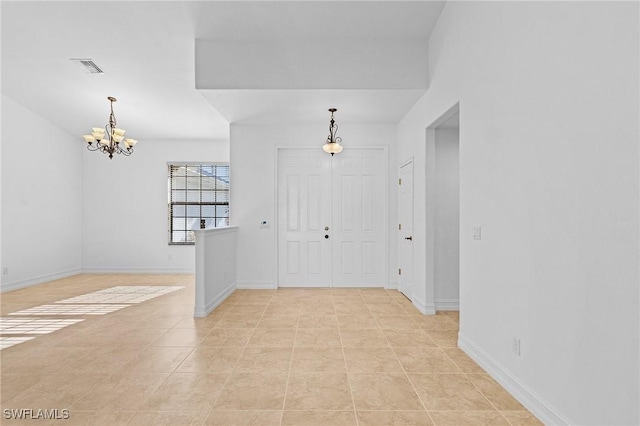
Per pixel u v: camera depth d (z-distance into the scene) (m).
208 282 4.45
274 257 5.81
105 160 7.47
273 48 4.19
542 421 2.06
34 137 6.26
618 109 1.55
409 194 5.08
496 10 2.57
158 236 7.48
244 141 5.81
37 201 6.34
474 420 2.10
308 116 5.34
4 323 4.00
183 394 2.39
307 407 2.24
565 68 1.87
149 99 5.63
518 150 2.30
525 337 2.23
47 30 3.96
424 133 4.34
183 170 7.68
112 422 2.07
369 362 2.92
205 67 4.15
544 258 2.04
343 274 5.93
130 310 4.56
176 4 3.57
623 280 1.53
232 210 5.80
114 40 4.14
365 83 4.18
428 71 4.18
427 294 4.33
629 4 1.50
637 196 1.47
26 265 6.12
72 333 3.64
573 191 1.81
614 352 1.58
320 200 5.91
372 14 3.74
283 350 3.18
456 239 4.50
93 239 7.46
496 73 2.58
